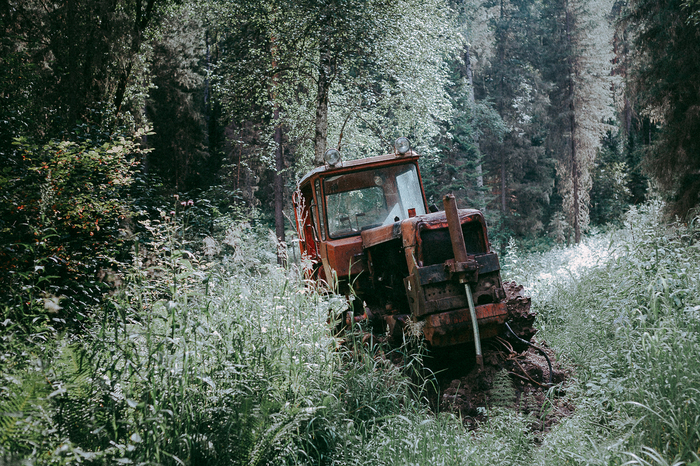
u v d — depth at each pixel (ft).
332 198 22.93
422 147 56.59
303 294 16.39
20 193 20.08
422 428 13.19
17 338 12.48
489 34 119.14
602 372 15.07
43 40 33.40
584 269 30.07
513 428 13.46
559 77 103.96
